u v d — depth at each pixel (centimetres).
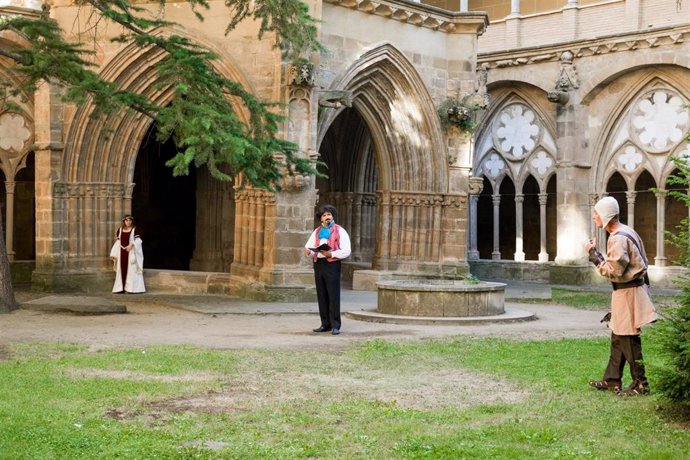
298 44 1703
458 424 824
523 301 2230
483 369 1120
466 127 2464
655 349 895
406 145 2464
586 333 1537
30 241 2983
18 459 686
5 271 1753
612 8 2875
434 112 2456
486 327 1617
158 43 1595
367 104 2398
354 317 1720
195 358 1171
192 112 1489
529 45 3067
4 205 2928
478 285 1744
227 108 1564
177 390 959
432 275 2467
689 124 2666
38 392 932
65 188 2277
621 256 942
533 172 3016
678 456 715
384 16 2328
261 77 2089
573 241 2872
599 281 2844
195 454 706
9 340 1339
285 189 2061
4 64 2395
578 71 2856
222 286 2234
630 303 960
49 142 2250
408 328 1578
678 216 3075
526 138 3027
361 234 2892
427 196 2477
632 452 729
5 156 2498
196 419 830
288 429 802
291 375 1068
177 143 1509
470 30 2473
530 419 844
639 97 2781
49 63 1638
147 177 3266
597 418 850
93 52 1705
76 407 868
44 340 1348
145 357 1173
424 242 2488
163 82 1542
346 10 2245
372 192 2911
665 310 902
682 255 884
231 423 817
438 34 2467
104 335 1428
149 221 3278
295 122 2055
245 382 1017
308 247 1496
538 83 2933
